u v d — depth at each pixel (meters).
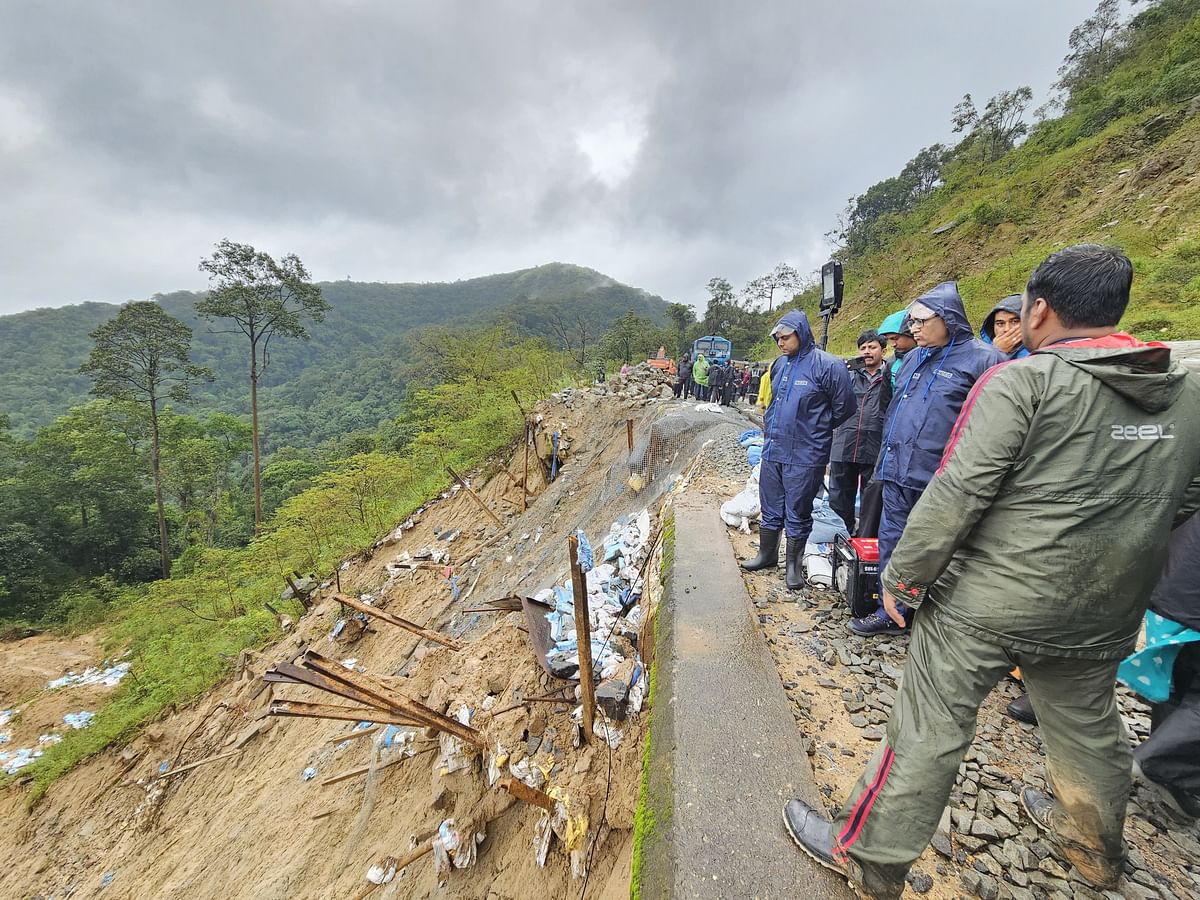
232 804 7.55
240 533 30.02
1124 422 1.25
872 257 39.25
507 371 20.97
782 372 3.79
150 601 17.08
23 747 12.90
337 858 4.88
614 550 5.51
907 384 3.10
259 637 13.17
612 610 4.33
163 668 13.16
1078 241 18.42
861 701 2.62
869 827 1.49
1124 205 17.89
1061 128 29.42
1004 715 2.58
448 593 10.91
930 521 1.42
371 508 18.31
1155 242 14.55
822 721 2.49
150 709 11.75
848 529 4.64
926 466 2.93
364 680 3.68
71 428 29.22
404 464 19.19
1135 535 1.25
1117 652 1.36
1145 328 9.46
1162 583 2.09
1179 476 1.26
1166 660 2.14
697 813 1.87
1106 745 1.45
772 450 3.83
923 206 40.69
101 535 27.39
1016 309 3.30
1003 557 1.36
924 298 2.96
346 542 16.97
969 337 2.91
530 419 15.30
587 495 10.61
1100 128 25.69
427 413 22.66
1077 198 22.62
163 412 32.34
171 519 31.61
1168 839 1.89
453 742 4.15
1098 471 1.26
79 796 10.07
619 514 8.68
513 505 13.82
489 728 3.86
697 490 5.79
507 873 3.44
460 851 3.66
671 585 3.56
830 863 1.63
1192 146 16.80
